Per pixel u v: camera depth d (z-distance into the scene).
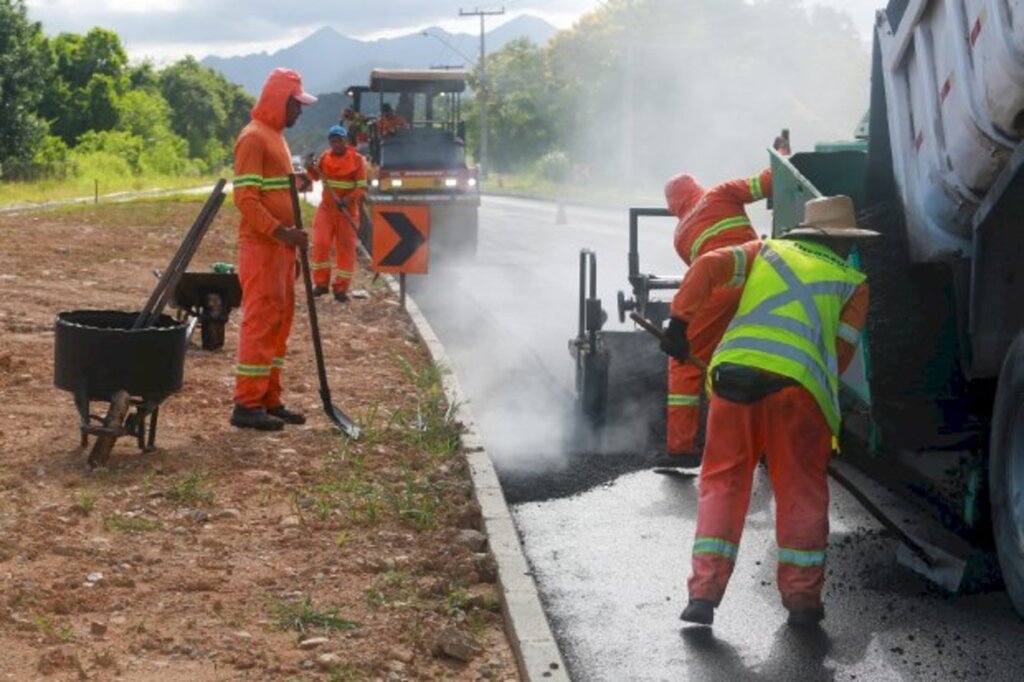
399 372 10.79
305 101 8.50
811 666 5.25
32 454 7.66
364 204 22.03
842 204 5.94
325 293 15.80
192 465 7.63
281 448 8.09
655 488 7.83
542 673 4.94
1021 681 5.10
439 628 5.39
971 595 6.08
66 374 7.46
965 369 6.37
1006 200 5.78
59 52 108.56
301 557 6.18
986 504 6.18
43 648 4.97
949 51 6.61
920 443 6.75
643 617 5.79
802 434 5.64
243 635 5.20
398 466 7.82
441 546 6.37
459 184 21.59
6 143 67.69
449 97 25.52
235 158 8.35
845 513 7.25
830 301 5.72
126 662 4.89
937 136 6.88
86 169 65.75
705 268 5.78
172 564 5.98
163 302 7.81
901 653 5.38
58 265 17.44
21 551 5.98
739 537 5.71
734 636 5.58
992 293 6.05
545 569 6.41
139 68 141.62
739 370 5.64
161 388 7.56
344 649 5.12
